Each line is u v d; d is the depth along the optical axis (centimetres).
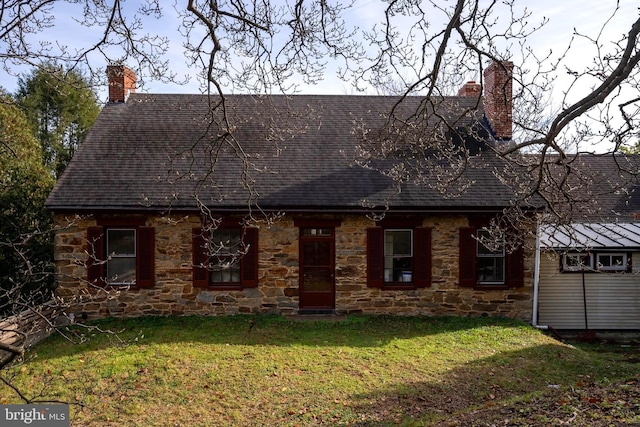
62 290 1328
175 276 1358
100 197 1313
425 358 1071
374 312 1387
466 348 1140
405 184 1395
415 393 895
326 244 1395
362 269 1382
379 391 905
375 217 1075
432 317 1377
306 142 1526
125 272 1364
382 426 762
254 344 1138
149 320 1317
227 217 1353
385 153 782
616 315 1439
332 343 1157
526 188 902
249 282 1365
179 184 1366
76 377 946
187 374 965
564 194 677
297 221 1366
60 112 2811
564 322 1441
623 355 1212
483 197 1348
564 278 1439
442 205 1326
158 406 844
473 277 1381
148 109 1623
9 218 1447
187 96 1688
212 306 1368
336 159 1474
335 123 1602
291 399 873
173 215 1343
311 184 1388
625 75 541
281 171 1423
